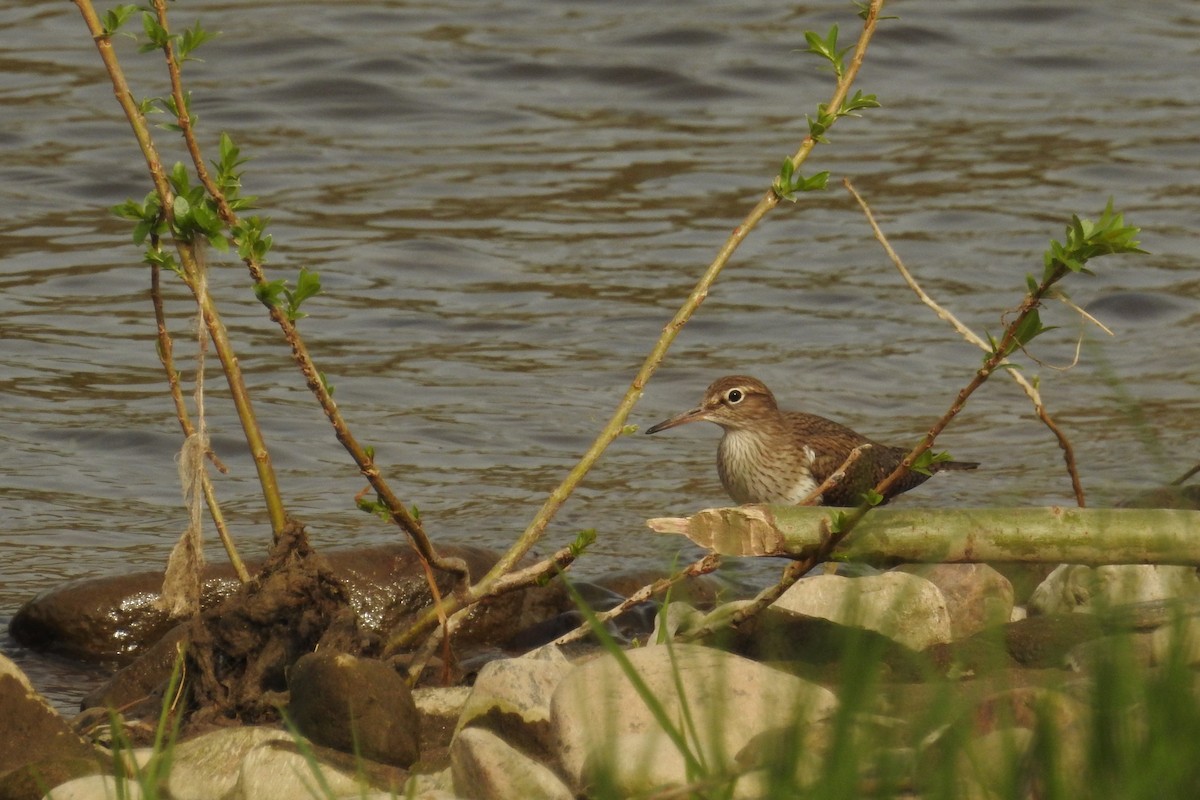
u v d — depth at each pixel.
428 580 9.33
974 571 9.87
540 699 7.90
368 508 8.98
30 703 8.08
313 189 22.17
